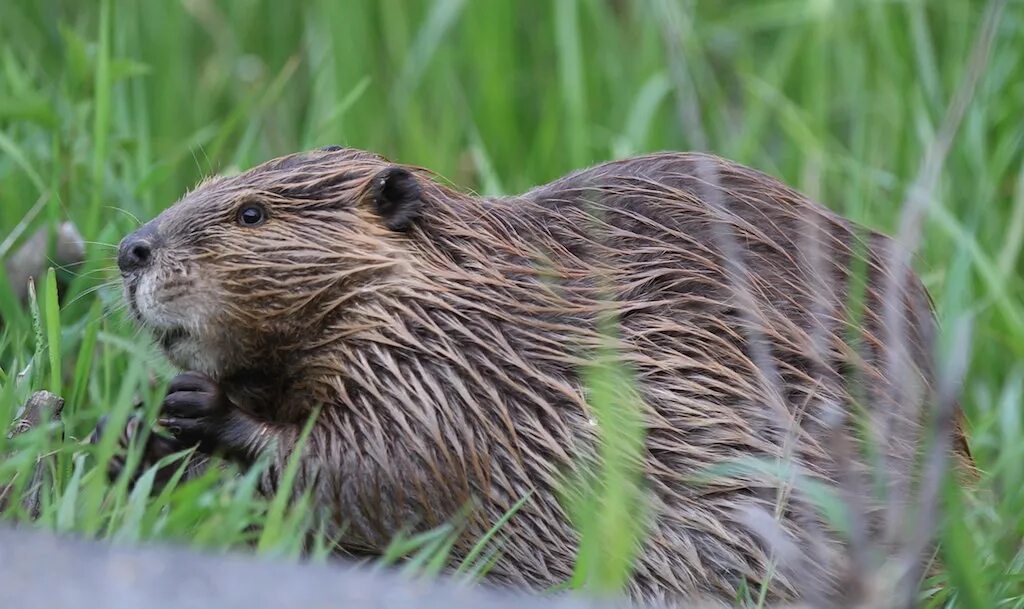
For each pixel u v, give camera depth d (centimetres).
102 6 1095
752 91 1348
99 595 537
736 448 819
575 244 866
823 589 795
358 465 797
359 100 1389
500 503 802
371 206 833
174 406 809
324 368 816
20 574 547
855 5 1384
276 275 815
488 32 1425
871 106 1362
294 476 799
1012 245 1191
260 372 836
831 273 888
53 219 1017
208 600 539
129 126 1261
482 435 802
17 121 1166
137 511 679
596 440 805
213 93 1421
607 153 1388
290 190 827
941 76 1359
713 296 855
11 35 1422
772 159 1451
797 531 803
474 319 818
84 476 758
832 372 848
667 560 801
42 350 855
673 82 1329
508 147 1388
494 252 841
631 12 1467
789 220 898
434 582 611
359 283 818
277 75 1477
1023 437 1070
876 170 1295
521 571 804
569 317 833
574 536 801
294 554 659
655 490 809
